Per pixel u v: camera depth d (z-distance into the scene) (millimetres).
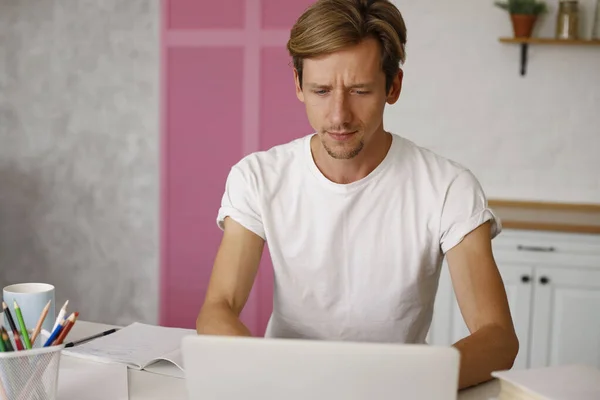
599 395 1107
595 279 3088
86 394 1348
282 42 3828
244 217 1591
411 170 1593
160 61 4000
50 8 4133
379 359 971
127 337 1680
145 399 1330
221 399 1021
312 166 1592
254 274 1623
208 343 997
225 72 3918
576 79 3598
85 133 4164
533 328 3166
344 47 1356
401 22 1437
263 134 3916
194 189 4043
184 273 4117
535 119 3652
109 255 4211
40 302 1526
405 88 3748
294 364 985
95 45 4090
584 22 3570
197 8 3916
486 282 1487
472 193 1566
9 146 4285
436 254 1586
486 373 1335
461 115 3715
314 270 1598
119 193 4152
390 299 1583
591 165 3633
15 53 4211
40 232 4297
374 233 1579
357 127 1414
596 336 3115
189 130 4008
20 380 1201
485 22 3637
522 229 3135
